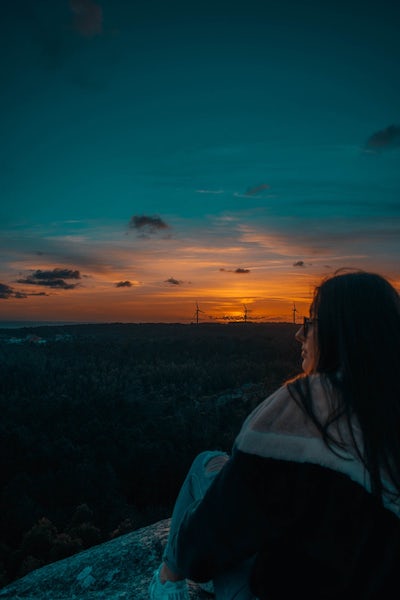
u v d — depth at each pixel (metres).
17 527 52.81
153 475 68.69
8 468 68.75
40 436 78.75
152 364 166.75
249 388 124.00
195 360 166.62
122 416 100.69
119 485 66.31
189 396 124.12
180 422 92.50
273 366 138.50
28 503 56.75
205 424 91.56
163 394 129.00
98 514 57.31
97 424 87.88
